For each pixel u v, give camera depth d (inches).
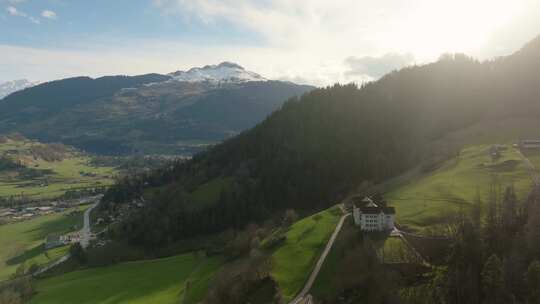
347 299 4325.8
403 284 4188.0
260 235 7007.9
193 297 5674.2
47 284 7554.1
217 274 6018.7
